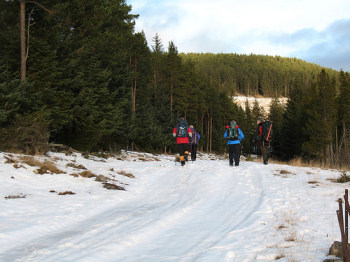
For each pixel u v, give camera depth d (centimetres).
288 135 4525
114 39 1958
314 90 4169
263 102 13788
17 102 1095
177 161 1478
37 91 1251
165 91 4069
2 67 1180
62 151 1255
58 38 1459
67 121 1351
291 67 19388
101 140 1803
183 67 4434
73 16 1675
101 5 1956
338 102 3916
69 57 1498
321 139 3403
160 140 2941
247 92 16012
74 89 1510
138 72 2667
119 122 1800
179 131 1199
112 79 1978
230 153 1096
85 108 1466
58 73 1338
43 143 1076
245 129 6581
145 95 3095
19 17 1395
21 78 1186
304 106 4191
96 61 1697
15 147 1021
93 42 1748
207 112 5388
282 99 14975
